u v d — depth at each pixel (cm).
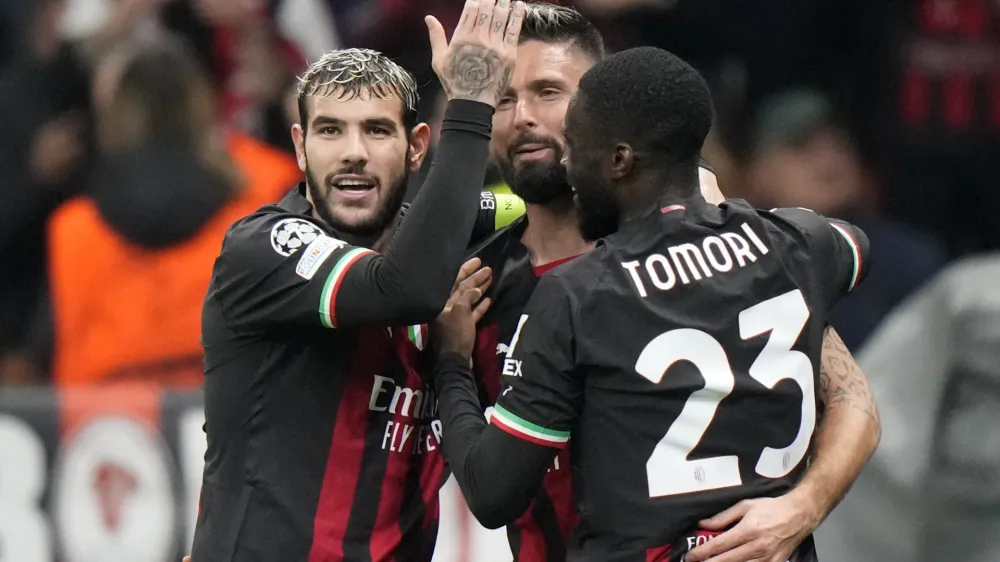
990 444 1421
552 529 1134
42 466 1659
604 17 2245
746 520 977
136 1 2150
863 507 1488
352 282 1042
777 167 2272
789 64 2450
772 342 1004
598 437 997
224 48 2159
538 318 1012
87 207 1850
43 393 1683
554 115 1150
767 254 1026
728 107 2262
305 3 2225
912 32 2533
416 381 1127
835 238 1078
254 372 1100
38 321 1959
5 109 2169
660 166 1027
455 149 1045
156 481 1677
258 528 1088
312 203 1135
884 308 2164
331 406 1094
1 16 2248
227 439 1111
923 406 1455
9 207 2153
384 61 1118
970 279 1448
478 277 1159
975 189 2498
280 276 1066
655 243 1013
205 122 1877
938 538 1445
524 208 1239
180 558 1664
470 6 1061
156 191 1828
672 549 978
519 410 1002
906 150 2483
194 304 1847
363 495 1101
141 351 1842
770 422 999
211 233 1855
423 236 1024
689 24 2325
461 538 1656
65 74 2169
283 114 2161
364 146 1088
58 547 1648
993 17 2516
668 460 981
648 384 981
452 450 1055
